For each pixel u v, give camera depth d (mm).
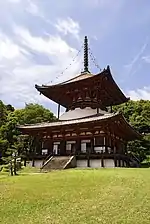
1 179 25312
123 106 86250
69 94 47062
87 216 14547
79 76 49062
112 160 36719
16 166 33469
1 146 51875
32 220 14406
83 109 44969
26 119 72062
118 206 15953
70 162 36812
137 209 15375
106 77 42125
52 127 42031
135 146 62562
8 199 18266
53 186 21109
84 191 19359
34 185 21734
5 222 14242
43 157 40688
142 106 83312
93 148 39219
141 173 26672
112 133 42531
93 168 34219
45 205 16734
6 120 67625
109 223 13406
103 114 42281
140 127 74000
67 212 15328
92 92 45406
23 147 48031
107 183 21609
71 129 41719
